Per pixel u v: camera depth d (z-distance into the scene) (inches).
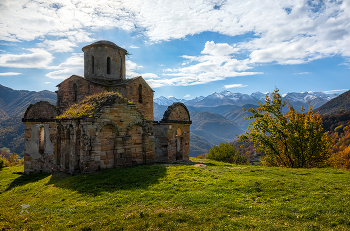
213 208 340.5
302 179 490.0
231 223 287.7
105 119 643.5
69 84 1048.2
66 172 669.9
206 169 642.2
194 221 301.7
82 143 610.5
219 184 461.1
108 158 650.2
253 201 365.1
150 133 754.8
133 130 714.8
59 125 722.8
